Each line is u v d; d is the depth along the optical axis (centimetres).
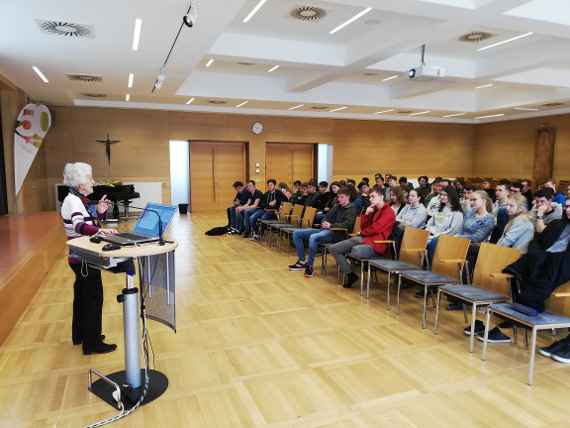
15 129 766
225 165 1220
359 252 436
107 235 238
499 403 241
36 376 270
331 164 1292
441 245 387
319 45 705
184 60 598
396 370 280
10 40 500
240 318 374
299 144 1294
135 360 243
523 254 300
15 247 466
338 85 1048
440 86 905
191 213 1166
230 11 416
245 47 664
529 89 1037
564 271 275
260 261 597
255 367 283
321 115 1258
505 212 491
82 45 522
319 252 610
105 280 498
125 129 1078
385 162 1344
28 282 410
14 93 769
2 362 289
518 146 1298
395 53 637
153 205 254
